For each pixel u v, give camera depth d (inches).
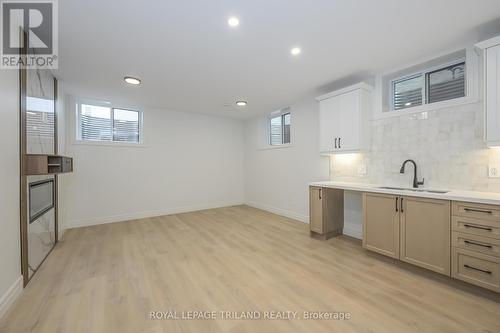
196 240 130.1
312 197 135.5
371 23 75.8
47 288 79.7
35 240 92.6
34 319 63.7
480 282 73.7
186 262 101.4
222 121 225.6
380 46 91.0
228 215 191.0
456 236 78.9
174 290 79.0
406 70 111.3
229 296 75.5
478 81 89.2
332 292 77.6
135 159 179.6
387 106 121.7
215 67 109.2
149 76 119.4
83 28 77.4
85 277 87.7
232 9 68.4
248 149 233.8
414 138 108.4
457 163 95.5
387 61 104.5
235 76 120.6
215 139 221.3
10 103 70.9
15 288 72.5
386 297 74.6
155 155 188.5
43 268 95.2
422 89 110.5
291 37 84.0
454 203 79.3
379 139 121.7
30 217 87.2
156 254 110.3
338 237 135.5
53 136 117.3
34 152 91.7
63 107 139.6
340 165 143.2
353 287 80.7
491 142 77.8
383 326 61.1
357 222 134.1
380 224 101.7
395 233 96.1
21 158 77.6
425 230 86.7
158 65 106.3
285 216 186.7
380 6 67.4
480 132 89.4
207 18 72.5
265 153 209.5
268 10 69.0
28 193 84.9
